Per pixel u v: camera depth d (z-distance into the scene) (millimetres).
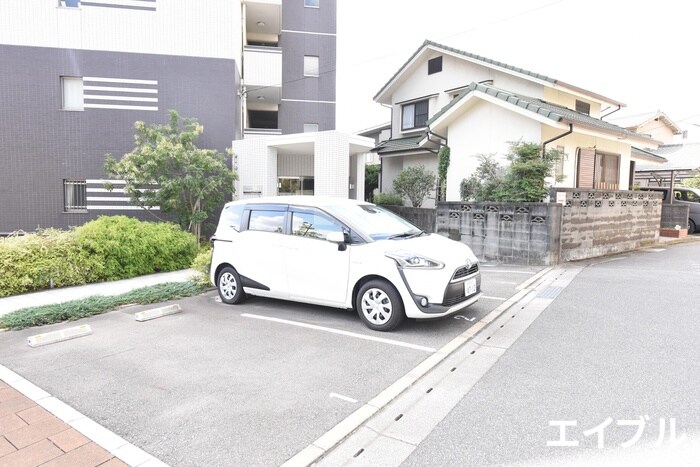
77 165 12375
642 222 12320
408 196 14773
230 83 13180
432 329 4984
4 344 4594
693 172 17953
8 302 6469
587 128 10156
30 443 2754
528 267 9055
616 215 11070
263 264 5875
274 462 2559
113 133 12508
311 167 16000
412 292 4695
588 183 12273
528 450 2670
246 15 18531
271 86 16250
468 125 11852
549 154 9344
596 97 13789
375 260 4906
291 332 4930
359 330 4965
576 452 2641
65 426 2959
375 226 5477
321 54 19641
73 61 12266
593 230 10320
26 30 12070
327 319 5422
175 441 2777
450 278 4754
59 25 12211
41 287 7348
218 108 13117
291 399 3326
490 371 3871
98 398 3361
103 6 12375
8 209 12180
